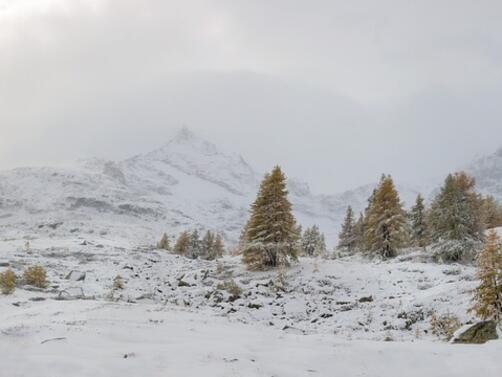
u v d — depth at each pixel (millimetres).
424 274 35000
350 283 35219
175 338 14094
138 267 46812
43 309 20281
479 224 45781
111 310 19844
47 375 9359
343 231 73750
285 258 41500
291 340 14750
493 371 10914
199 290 33562
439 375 10961
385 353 12625
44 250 55438
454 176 49562
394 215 47500
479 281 27750
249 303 29750
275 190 42031
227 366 10578
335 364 11586
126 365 10297
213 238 82812
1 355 10500
